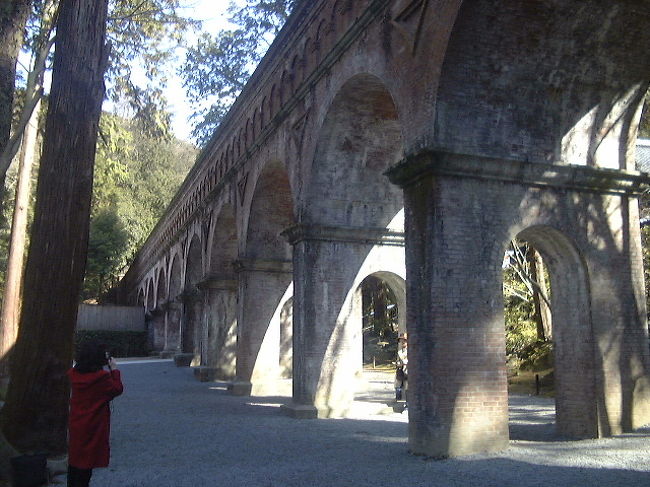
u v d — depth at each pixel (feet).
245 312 65.77
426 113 31.96
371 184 49.98
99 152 78.28
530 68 32.30
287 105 53.93
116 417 46.01
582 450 29.07
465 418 29.40
